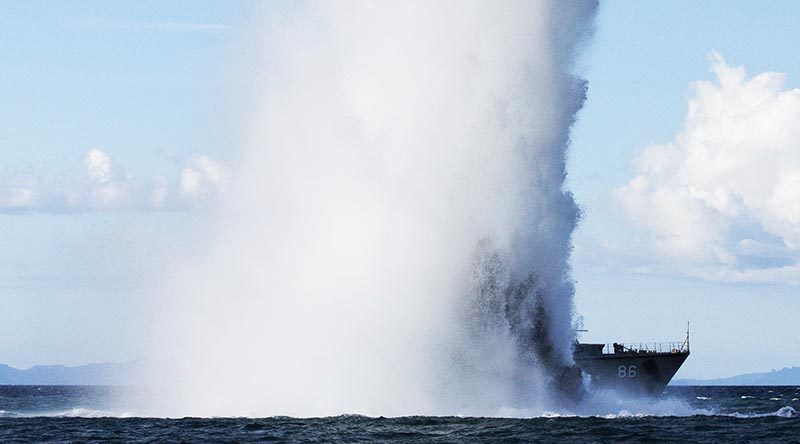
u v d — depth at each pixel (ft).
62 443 588.09
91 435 628.69
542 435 600.39
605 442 574.56
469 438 586.45
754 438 609.01
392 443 567.59
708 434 625.41
